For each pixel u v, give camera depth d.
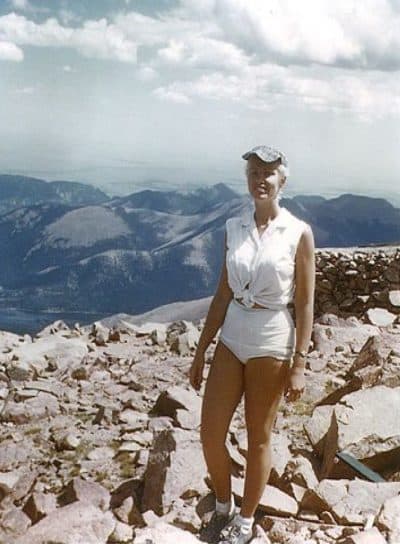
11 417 5.30
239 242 2.96
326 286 11.60
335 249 11.90
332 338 7.23
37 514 3.57
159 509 3.45
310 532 3.05
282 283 2.90
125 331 8.69
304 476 3.62
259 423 3.00
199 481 3.57
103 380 6.45
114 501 3.69
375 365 5.42
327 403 5.19
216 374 3.04
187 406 5.11
